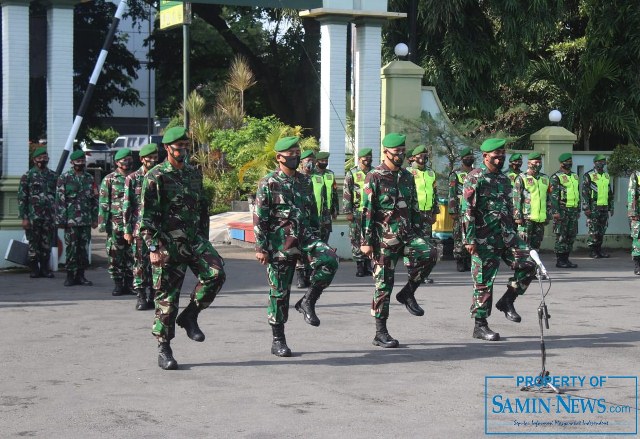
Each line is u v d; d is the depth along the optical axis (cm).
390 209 1144
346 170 2500
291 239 1093
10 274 1945
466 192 1191
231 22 4766
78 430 791
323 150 2223
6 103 2005
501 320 1355
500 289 1692
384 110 2294
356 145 2250
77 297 1598
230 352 1117
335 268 1160
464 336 1228
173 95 5134
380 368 1032
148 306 1462
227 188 3344
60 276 1912
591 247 2362
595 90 3034
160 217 1027
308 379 977
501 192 1208
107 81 4062
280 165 1116
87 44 3947
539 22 2861
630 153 2492
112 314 1411
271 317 1098
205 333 1241
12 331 1260
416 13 2717
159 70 4794
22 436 774
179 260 1029
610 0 2998
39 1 2106
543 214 2070
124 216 1433
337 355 1103
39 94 3247
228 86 3712
